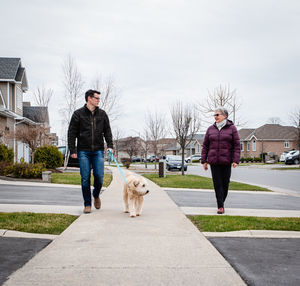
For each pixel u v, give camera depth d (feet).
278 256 12.20
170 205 23.84
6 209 20.29
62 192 31.12
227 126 21.33
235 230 15.93
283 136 186.91
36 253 12.10
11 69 80.07
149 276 10.01
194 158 202.18
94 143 19.93
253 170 103.09
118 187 36.17
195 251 12.52
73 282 9.49
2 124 73.87
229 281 9.75
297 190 41.47
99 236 14.44
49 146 63.36
